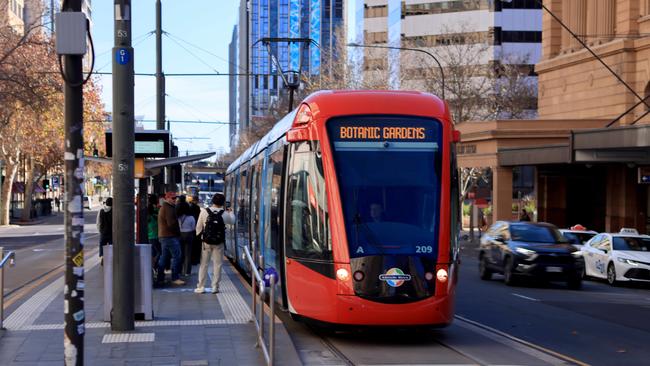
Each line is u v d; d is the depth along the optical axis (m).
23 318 12.47
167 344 10.17
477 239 45.59
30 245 38.47
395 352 10.38
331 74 54.38
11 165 61.34
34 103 39.25
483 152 43.03
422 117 11.36
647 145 26.84
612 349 11.18
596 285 23.52
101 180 116.81
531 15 78.81
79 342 7.48
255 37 165.62
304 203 11.32
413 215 10.90
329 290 10.66
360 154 11.09
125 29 10.66
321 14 167.62
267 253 13.72
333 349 10.56
